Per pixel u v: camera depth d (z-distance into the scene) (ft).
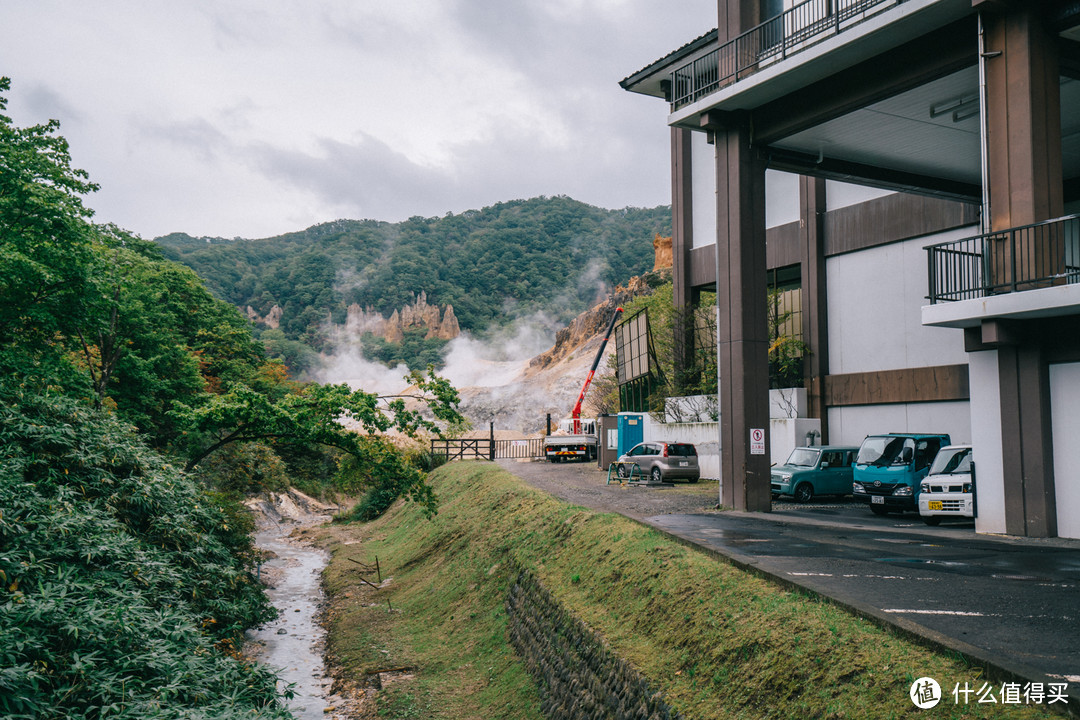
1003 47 45.70
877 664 19.44
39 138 57.36
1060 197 44.70
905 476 60.70
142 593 31.83
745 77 62.90
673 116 68.33
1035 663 18.33
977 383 47.96
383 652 52.06
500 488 84.43
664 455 91.86
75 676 24.57
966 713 16.01
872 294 89.40
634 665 27.66
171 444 101.50
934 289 48.52
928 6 47.83
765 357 65.72
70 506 33.45
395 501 130.52
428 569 74.23
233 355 172.65
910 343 85.05
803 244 95.86
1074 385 43.39
